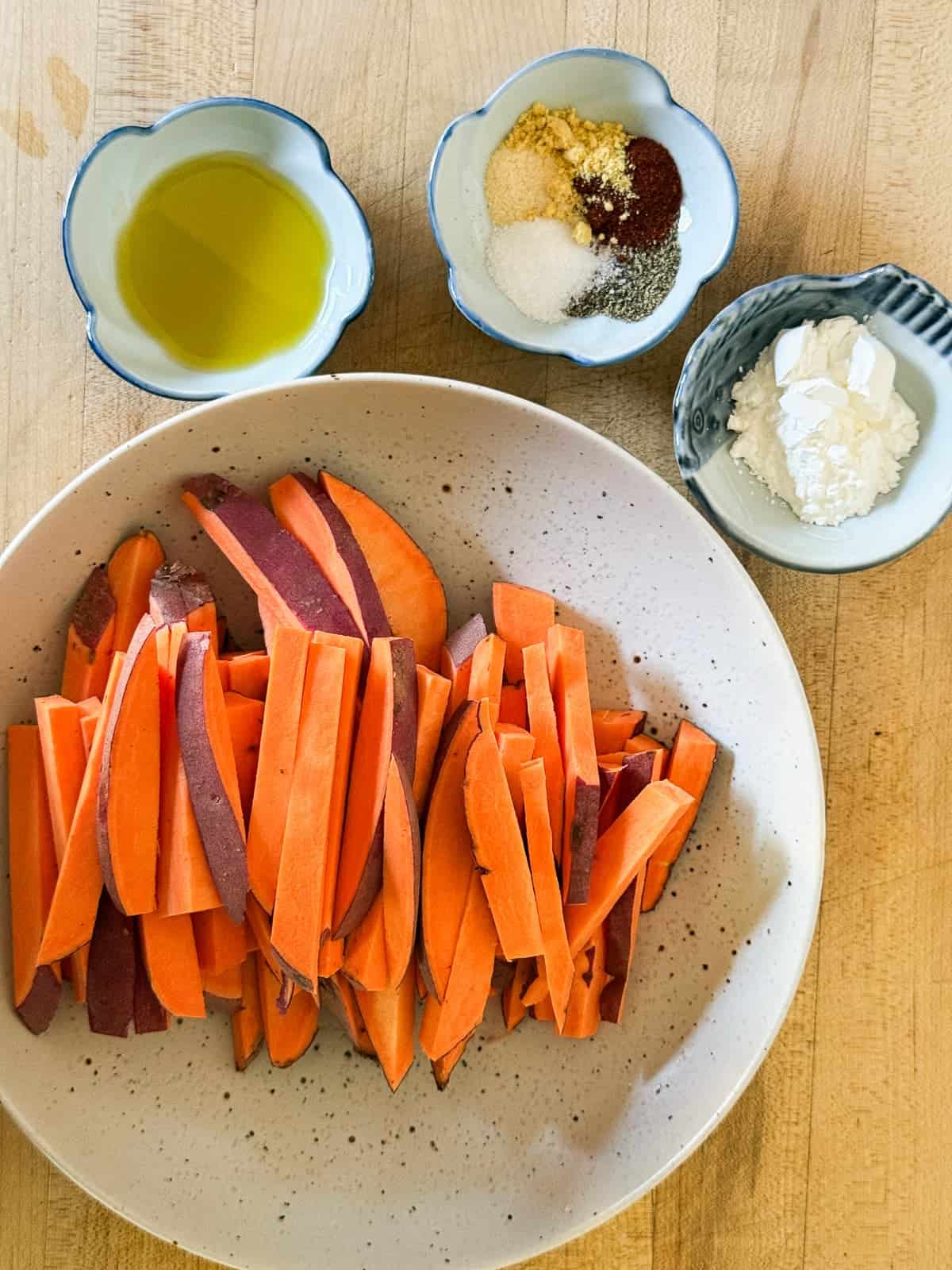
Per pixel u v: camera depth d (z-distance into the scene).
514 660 0.34
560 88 0.34
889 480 0.35
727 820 0.35
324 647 0.30
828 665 0.37
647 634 0.35
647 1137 0.34
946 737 0.37
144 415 0.36
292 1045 0.34
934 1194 0.37
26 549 0.31
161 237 0.34
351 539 0.32
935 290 0.33
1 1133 0.36
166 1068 0.34
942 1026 0.37
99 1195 0.33
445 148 0.33
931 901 0.37
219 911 0.31
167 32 0.35
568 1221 0.34
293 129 0.33
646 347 0.33
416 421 0.33
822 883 0.34
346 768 0.31
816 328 0.34
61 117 0.35
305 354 0.34
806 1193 0.37
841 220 0.36
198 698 0.30
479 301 0.34
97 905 0.31
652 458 0.36
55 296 0.35
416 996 0.34
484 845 0.30
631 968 0.35
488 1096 0.35
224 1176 0.34
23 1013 0.32
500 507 0.35
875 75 0.36
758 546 0.34
